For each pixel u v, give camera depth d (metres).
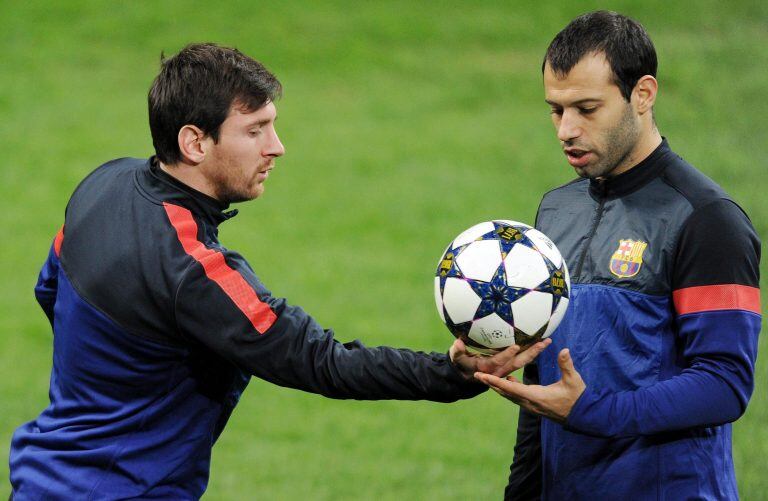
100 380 12.59
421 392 12.07
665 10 80.19
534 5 82.12
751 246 11.99
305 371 12.09
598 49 12.09
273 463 27.47
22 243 46.62
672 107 64.00
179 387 12.60
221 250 12.38
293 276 43.16
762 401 29.55
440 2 82.69
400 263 44.94
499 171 56.19
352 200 52.28
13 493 12.99
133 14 78.56
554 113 12.70
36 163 56.25
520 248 12.34
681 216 12.17
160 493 12.55
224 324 12.00
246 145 12.67
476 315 12.18
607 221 12.89
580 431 11.86
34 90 66.62
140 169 13.09
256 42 75.38
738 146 57.62
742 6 80.69
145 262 12.21
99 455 12.43
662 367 12.32
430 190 53.50
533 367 13.82
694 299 11.93
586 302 12.75
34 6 78.81
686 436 12.34
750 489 23.94
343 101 67.19
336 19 79.38
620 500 12.54
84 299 12.52
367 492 25.66
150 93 12.73
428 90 69.00
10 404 31.47
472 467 27.33
